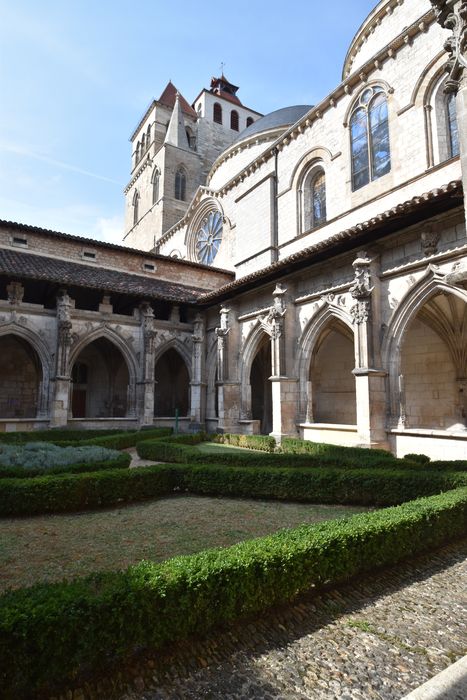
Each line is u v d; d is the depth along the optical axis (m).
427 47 17.39
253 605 4.20
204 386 25.28
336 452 13.21
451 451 11.89
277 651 3.81
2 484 8.20
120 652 3.41
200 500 9.52
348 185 20.77
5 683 2.98
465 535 6.62
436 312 16.34
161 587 3.72
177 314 25.55
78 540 6.84
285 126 31.50
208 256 34.88
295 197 24.09
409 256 13.55
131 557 6.12
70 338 20.77
